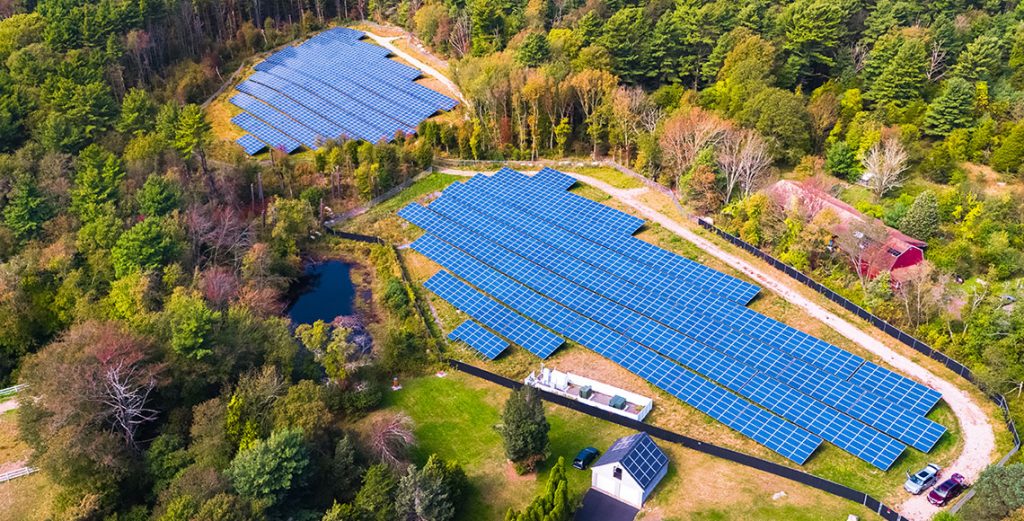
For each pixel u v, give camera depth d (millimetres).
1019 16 172250
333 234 133000
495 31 176875
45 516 80750
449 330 110562
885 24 167750
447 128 150625
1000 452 83688
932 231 116125
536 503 74188
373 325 112875
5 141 135000
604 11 184875
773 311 106875
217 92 180875
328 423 88375
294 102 172750
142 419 88438
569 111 151250
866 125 137625
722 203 128250
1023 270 110812
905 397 89500
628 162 144375
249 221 128500
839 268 112125
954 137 137750
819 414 88750
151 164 129375
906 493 79875
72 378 83875
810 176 131375
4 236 114062
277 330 98125
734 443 88062
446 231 129375
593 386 95625
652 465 81438
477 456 88875
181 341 90375
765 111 138875
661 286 111188
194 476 79062
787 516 77750
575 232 124625
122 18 166500
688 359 98562
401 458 87250
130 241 107812
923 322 101312
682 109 140875
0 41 155000
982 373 89375
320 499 81875
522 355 104625
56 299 106062
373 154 143375
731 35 161875
